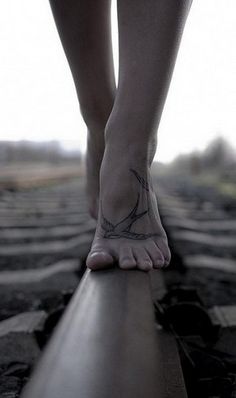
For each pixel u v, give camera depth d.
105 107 0.58
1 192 2.85
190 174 8.53
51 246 1.23
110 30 0.55
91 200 0.66
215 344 0.52
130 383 0.18
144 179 0.42
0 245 1.26
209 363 0.45
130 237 0.40
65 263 0.95
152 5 0.39
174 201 2.59
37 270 0.93
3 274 0.90
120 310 0.24
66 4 0.51
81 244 1.20
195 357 0.46
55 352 0.19
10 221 1.75
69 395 0.15
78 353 0.19
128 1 0.40
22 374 0.49
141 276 0.34
